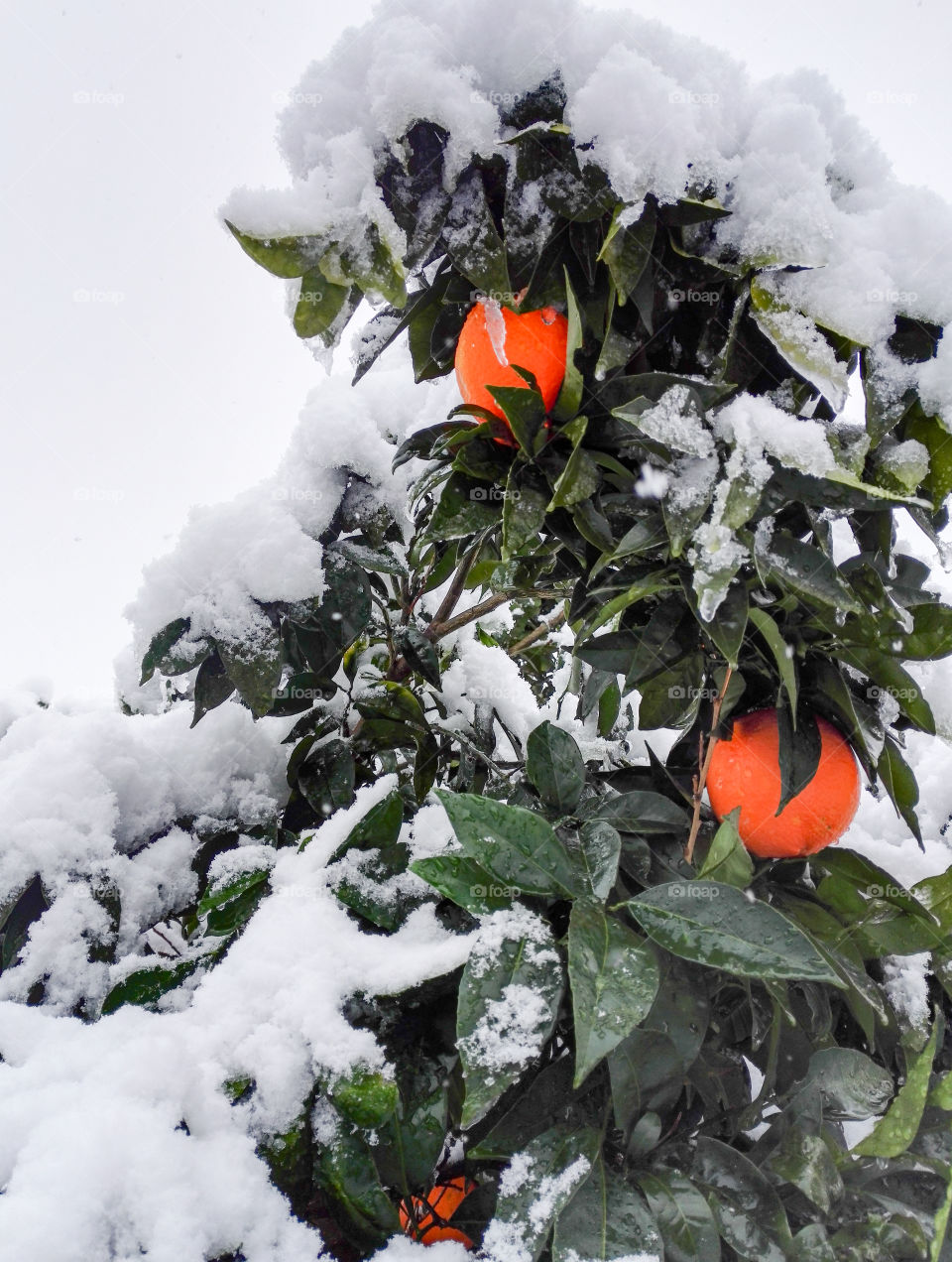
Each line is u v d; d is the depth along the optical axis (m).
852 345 0.73
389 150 0.73
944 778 0.98
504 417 0.75
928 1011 0.81
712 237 0.73
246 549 0.88
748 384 0.73
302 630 0.90
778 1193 0.75
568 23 0.73
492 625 1.06
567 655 1.12
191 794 0.93
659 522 0.72
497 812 0.75
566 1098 0.75
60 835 0.86
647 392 0.72
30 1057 0.76
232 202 0.71
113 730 0.92
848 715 0.75
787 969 0.68
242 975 0.78
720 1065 0.79
